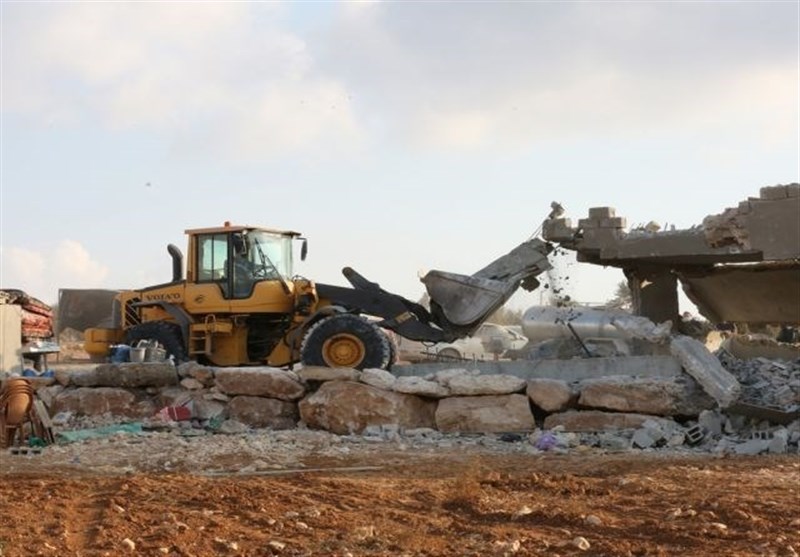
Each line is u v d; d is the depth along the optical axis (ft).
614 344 51.44
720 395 41.55
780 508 25.55
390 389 45.44
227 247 60.90
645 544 21.76
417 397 45.42
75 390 51.31
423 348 87.25
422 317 60.54
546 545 21.68
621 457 37.55
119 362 55.52
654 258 60.85
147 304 62.59
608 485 30.17
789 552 20.63
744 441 40.50
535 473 32.78
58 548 21.43
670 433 41.27
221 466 36.40
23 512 25.66
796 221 51.72
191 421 48.65
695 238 56.59
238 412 48.32
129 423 48.49
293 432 44.96
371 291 59.88
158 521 24.45
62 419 50.03
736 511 25.00
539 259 59.98
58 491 29.04
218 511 25.79
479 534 22.99
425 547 21.68
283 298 60.13
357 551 21.39
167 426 47.62
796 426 40.98
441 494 28.58
